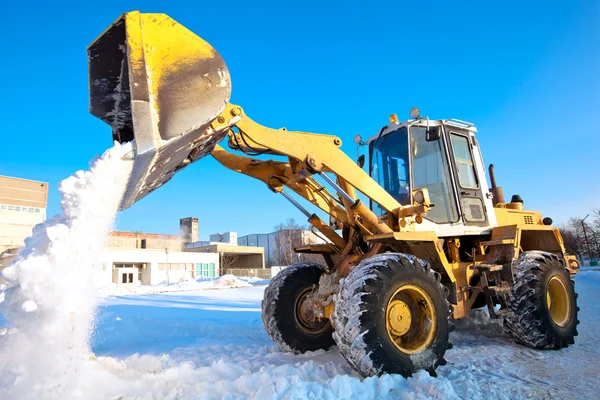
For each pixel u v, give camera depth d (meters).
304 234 42.62
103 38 2.89
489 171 6.34
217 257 42.97
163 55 2.79
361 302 3.24
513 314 4.64
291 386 2.87
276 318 4.67
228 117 3.22
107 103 3.21
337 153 3.84
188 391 3.10
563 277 4.96
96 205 2.54
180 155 3.13
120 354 4.77
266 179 4.36
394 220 4.25
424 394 2.93
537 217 6.12
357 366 3.21
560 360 4.14
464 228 4.75
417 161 4.72
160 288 24.89
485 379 3.47
